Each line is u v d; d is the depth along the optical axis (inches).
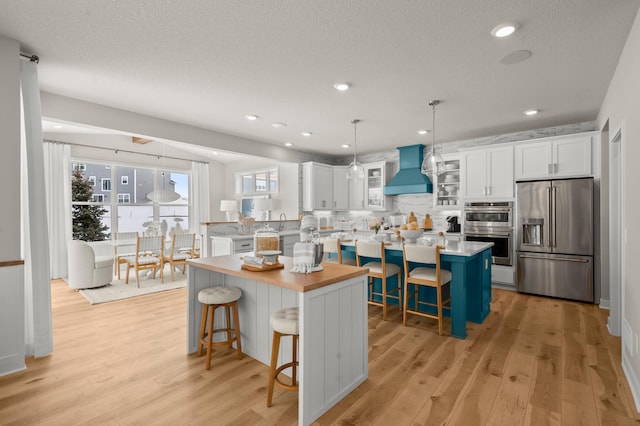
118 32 90.7
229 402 80.4
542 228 174.7
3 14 82.1
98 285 195.6
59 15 82.7
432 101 145.3
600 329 127.7
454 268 121.6
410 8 79.0
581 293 163.9
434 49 99.3
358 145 243.9
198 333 110.0
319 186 267.7
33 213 102.8
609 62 107.3
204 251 207.5
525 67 111.5
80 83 126.0
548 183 172.1
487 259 146.3
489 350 109.7
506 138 206.1
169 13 81.8
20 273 96.3
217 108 156.5
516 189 182.2
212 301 96.3
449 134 207.8
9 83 93.7
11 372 94.3
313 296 73.9
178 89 132.3
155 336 122.3
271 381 79.0
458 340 118.3
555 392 84.0
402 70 114.1
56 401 80.4
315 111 160.7
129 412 76.2
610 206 126.2
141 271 252.8
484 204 195.6
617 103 112.3
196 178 314.2
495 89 131.6
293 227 251.9
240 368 98.0
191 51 101.3
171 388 86.5
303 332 71.2
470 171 201.9
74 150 246.4
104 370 96.0
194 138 189.5
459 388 86.4
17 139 95.2
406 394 84.0
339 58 105.4
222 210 301.9
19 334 96.2
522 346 112.7
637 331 82.3
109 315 146.9
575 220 165.0
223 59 106.5
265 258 93.3
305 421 71.4
